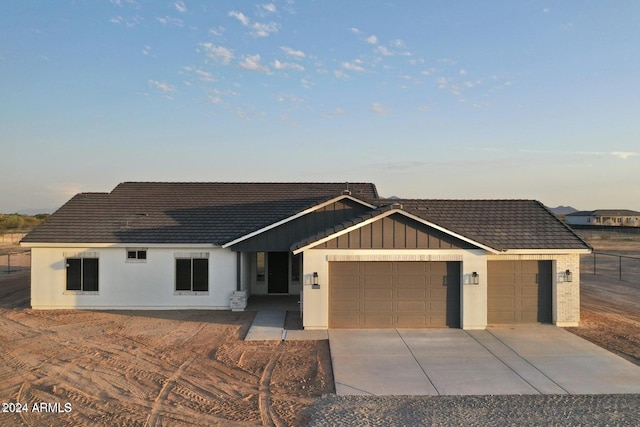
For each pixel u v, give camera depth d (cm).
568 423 847
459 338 1441
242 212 2120
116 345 1359
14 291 2267
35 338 1431
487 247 1549
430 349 1324
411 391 1012
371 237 1555
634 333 1508
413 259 1558
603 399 967
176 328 1568
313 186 2450
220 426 837
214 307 1877
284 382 1073
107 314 1783
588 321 1678
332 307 1566
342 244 1554
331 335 1474
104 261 1872
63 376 1097
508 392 1007
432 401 956
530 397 979
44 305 1867
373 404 941
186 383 1060
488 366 1179
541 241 1639
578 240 1642
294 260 2194
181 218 2052
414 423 849
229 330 1545
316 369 1164
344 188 2433
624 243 5328
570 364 1195
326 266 1552
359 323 1567
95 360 1219
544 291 1645
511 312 1638
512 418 870
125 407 920
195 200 2247
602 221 10375
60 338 1434
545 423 848
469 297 1555
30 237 1862
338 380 1078
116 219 2025
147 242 1856
